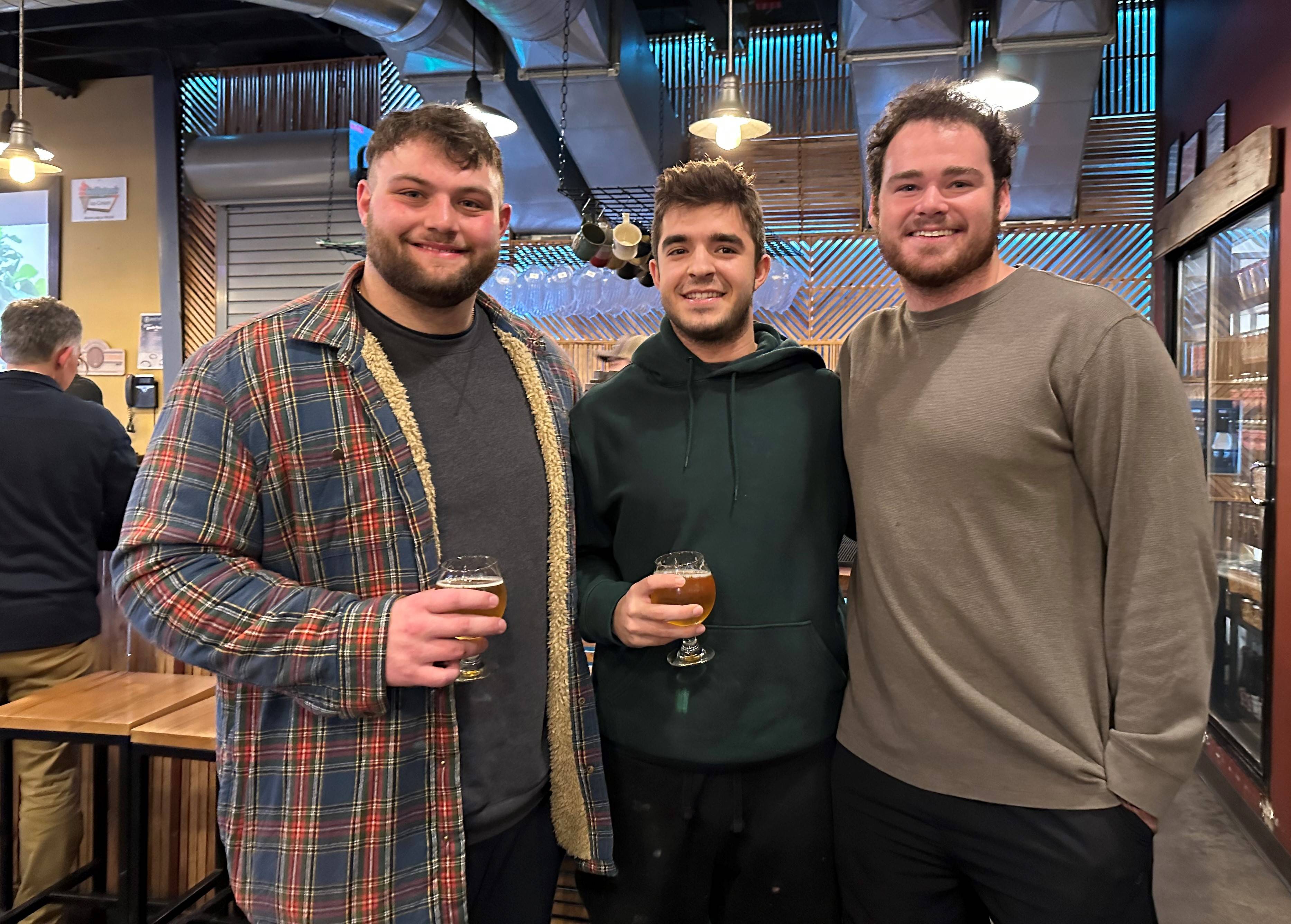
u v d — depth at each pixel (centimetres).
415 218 144
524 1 414
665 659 169
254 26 604
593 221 437
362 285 161
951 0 401
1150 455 144
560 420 170
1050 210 549
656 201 180
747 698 166
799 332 615
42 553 268
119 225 666
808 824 171
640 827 170
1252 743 378
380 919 135
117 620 295
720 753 165
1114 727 147
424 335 156
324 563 140
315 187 607
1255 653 379
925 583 157
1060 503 152
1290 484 330
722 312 172
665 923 172
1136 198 555
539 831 162
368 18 429
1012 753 149
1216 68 432
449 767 143
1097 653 151
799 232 612
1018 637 149
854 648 171
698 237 171
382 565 142
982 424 154
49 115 675
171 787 280
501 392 163
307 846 133
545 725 164
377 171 147
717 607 169
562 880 253
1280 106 349
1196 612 141
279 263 636
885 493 163
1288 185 339
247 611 128
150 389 650
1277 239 346
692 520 172
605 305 565
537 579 161
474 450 155
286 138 601
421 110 149
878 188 170
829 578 177
